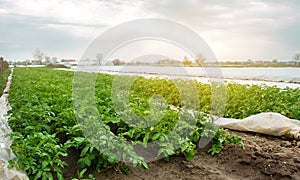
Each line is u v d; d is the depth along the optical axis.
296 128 5.31
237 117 7.02
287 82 13.71
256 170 4.16
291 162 4.19
